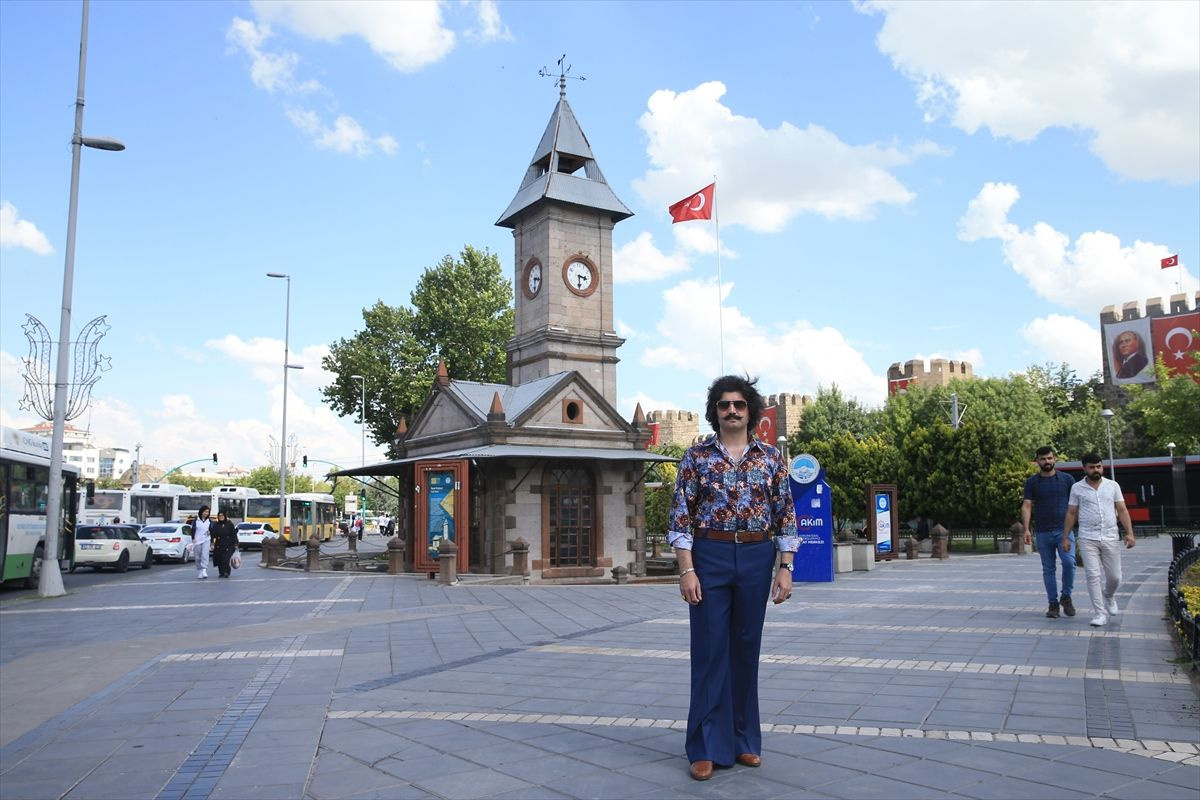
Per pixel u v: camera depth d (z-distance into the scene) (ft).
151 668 32.50
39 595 66.13
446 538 81.71
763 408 18.71
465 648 35.40
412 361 177.78
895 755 17.78
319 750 20.08
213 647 37.37
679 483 18.11
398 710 24.04
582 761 18.15
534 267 103.96
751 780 16.46
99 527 104.47
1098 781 15.84
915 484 123.85
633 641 35.37
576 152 107.04
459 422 92.12
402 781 17.34
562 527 87.92
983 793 15.30
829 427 204.64
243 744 20.86
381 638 38.91
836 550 74.74
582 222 103.96
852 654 30.27
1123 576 62.34
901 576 69.10
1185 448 171.42
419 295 184.75
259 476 334.85
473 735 20.72
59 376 69.10
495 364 182.39
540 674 28.73
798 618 41.16
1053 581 38.58
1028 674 25.70
